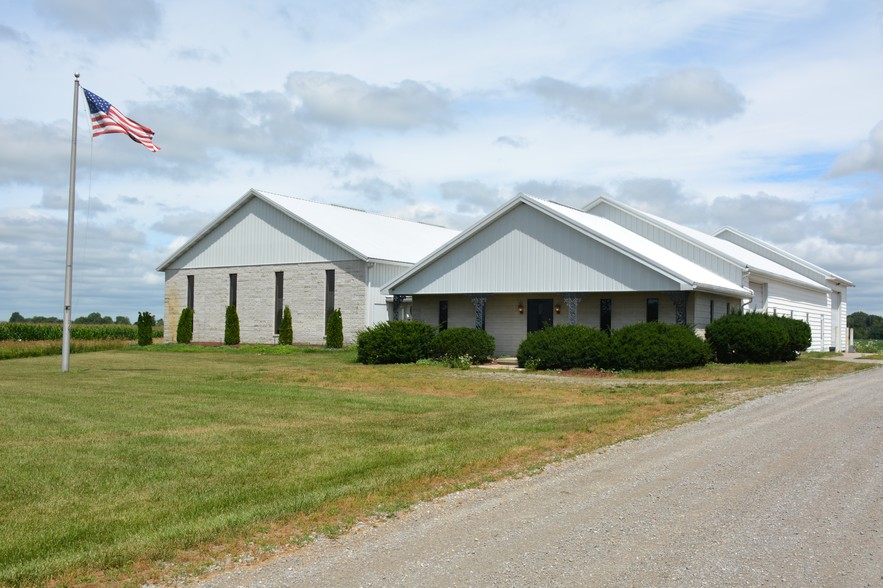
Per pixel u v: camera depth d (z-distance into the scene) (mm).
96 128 23766
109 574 5836
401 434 11891
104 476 9023
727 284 27891
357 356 28281
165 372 23719
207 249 40656
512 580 5516
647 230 31625
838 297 46562
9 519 7281
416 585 5465
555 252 26719
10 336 47531
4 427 12617
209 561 6125
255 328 38438
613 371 22828
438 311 31078
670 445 10688
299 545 6504
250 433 12039
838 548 6117
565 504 7621
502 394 17844
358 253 34156
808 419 12734
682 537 6445
